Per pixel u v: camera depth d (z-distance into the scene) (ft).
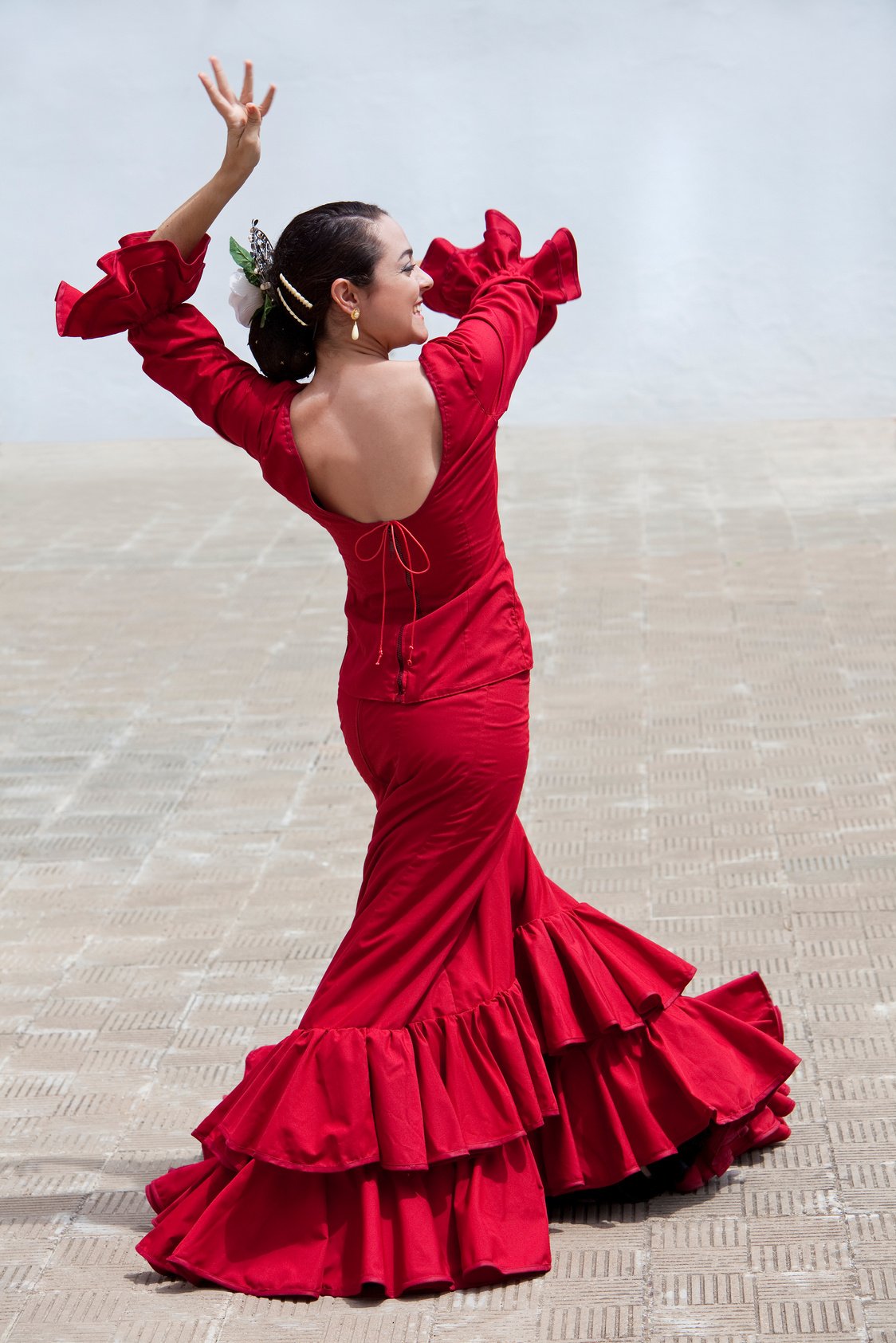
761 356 90.17
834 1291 18.08
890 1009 25.30
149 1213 21.12
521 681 19.95
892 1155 21.03
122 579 58.85
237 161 18.97
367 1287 18.56
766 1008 21.98
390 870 19.66
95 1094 24.63
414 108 94.84
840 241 91.25
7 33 94.22
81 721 44.11
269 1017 26.91
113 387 92.63
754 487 68.28
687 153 93.25
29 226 94.68
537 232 93.15
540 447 80.28
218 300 95.61
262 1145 18.76
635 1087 19.98
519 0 92.68
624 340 91.56
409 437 18.66
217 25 94.73
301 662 48.24
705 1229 19.65
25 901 32.71
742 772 37.01
